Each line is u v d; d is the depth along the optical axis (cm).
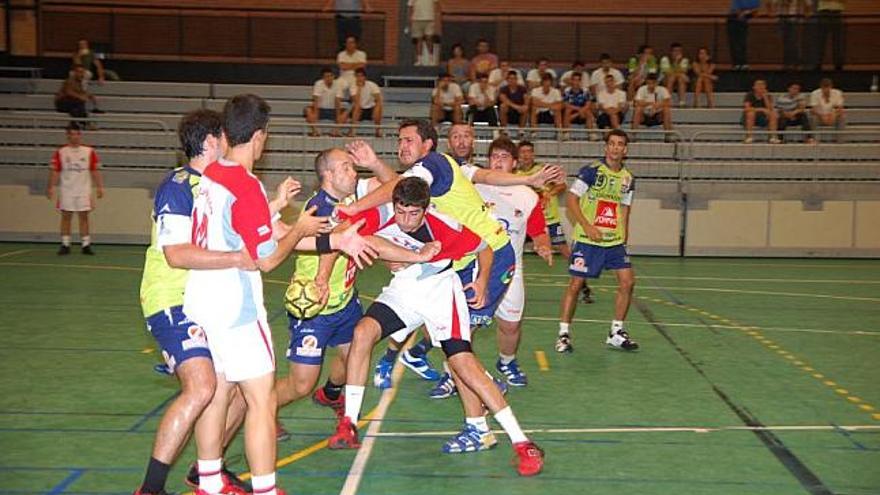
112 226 1786
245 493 506
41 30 2275
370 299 1198
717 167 1847
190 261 450
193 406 469
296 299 544
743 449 618
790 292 1332
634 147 1892
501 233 612
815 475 568
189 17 2289
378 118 1941
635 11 2341
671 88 2088
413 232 582
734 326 1068
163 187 470
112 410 687
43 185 1791
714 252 1781
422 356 780
